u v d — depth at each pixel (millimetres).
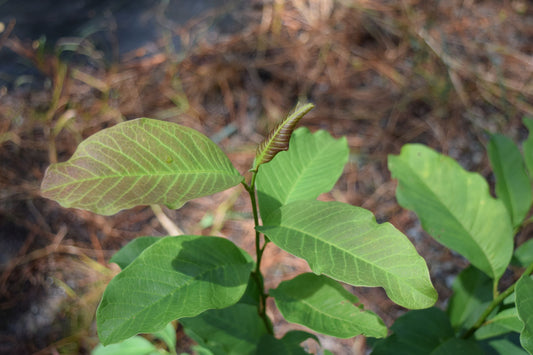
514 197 508
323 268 357
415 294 352
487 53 1186
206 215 940
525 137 1030
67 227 922
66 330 801
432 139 1036
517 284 376
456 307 516
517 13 1278
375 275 357
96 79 1128
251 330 490
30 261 877
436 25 1244
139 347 542
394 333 467
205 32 1224
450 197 481
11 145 1021
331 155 454
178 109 1090
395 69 1154
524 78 1139
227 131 1052
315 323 409
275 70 1147
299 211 388
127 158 352
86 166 347
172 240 396
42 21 1250
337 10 1251
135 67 1153
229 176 370
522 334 359
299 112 350
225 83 1126
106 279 859
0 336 793
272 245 908
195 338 491
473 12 1278
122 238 914
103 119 1064
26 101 1086
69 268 875
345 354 781
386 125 1062
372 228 371
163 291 379
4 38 1201
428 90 1109
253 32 1219
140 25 1252
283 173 443
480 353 457
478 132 1040
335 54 1177
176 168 359
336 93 1113
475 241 467
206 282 389
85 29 1232
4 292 842
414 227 910
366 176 990
